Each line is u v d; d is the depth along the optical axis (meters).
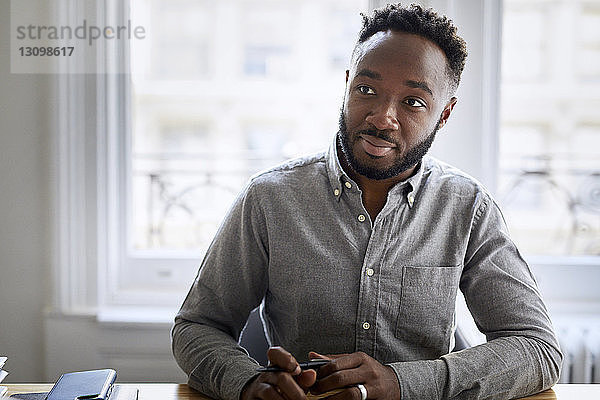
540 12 2.74
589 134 2.80
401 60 1.28
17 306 2.14
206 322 1.39
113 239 2.17
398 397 1.19
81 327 2.12
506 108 2.75
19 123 2.08
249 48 3.71
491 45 2.11
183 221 2.63
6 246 2.12
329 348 1.38
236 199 1.44
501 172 2.62
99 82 2.07
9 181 2.10
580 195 2.59
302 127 3.73
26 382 2.15
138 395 1.28
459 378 1.23
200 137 3.63
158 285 2.21
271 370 1.17
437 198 1.42
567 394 1.31
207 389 1.28
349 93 1.31
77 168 2.09
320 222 1.38
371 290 1.36
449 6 2.06
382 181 1.36
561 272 2.21
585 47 2.79
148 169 2.66
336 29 3.73
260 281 1.43
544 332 1.34
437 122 1.33
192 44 3.64
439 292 1.39
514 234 2.59
